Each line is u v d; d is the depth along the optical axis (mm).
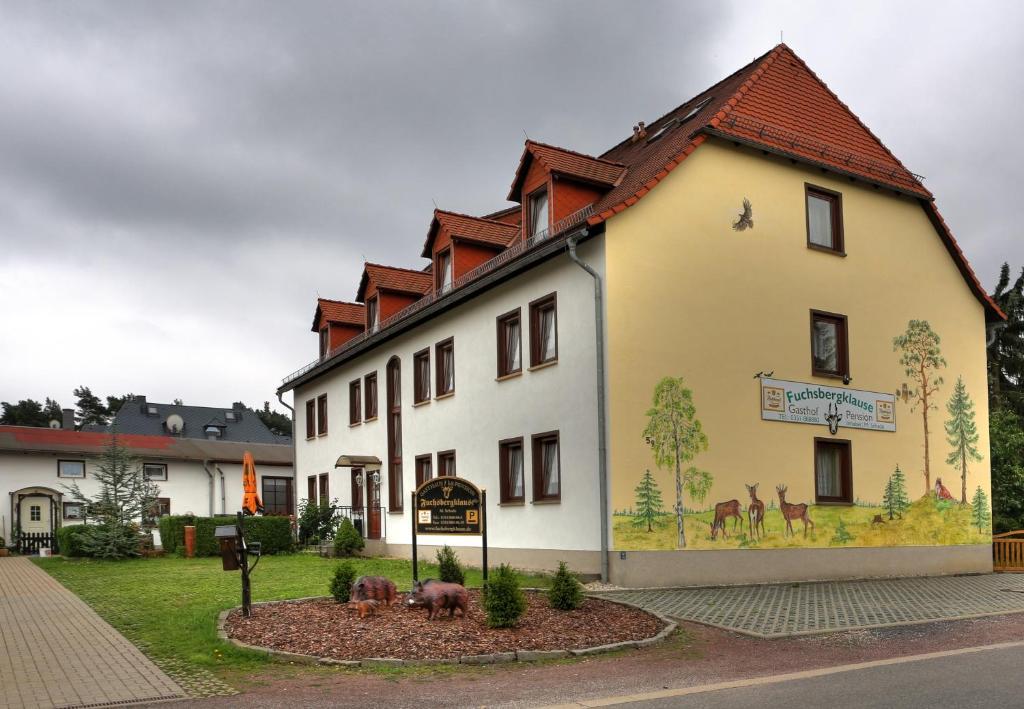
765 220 19375
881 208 21484
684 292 17969
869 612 13695
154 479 42438
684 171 18328
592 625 11594
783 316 19312
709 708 7543
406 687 8570
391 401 26562
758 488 18328
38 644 10891
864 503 19938
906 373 21281
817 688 8320
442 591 11742
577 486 17609
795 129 20281
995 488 25375
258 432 62125
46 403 94812
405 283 28516
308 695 8242
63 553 26859
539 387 19047
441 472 23188
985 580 19469
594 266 17438
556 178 19328
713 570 17422
